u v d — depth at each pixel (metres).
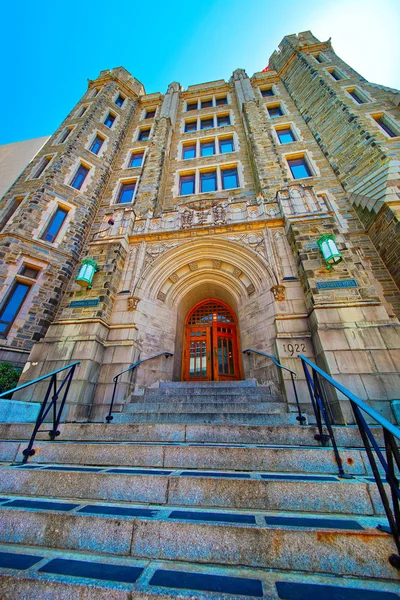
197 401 5.86
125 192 14.32
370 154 10.58
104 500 2.46
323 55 16.80
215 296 10.05
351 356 5.37
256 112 15.78
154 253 8.83
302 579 1.52
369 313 5.86
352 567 1.61
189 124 18.36
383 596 1.40
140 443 3.95
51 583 1.42
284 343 6.29
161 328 8.09
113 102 18.66
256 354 7.21
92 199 13.27
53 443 3.50
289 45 18.84
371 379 5.06
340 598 1.38
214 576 1.54
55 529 1.95
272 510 2.22
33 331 9.12
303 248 7.25
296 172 12.93
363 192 9.98
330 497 2.27
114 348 6.91
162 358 7.72
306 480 2.39
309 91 15.55
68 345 6.54
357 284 6.37
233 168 14.23
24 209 11.13
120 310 7.65
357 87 13.77
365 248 9.47
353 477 2.65
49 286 10.09
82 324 6.89
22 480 2.73
